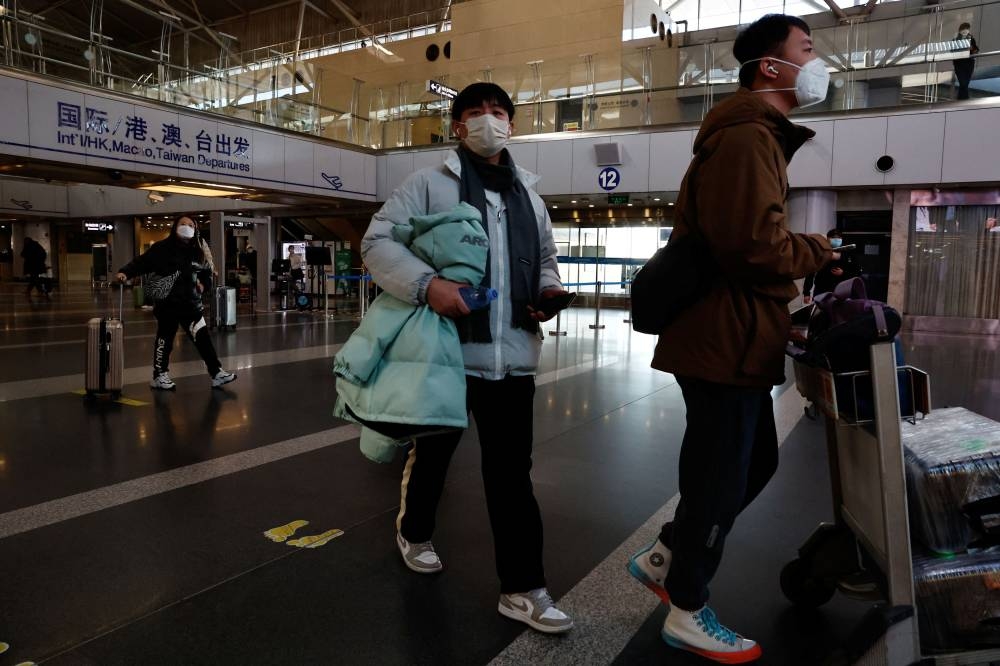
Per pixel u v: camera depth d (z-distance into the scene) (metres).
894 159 12.13
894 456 1.61
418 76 23.30
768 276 1.64
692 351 1.78
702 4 18.36
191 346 8.84
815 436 4.59
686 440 1.87
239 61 14.34
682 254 1.77
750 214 1.60
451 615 2.16
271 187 14.89
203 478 3.52
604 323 13.12
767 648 2.00
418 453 2.38
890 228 12.93
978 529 1.65
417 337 1.94
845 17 14.59
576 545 2.74
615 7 18.72
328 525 2.91
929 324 12.60
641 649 1.98
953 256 12.44
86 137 11.50
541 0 19.95
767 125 1.70
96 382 5.43
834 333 1.62
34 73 10.81
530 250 2.15
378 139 17.72
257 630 2.04
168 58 12.95
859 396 1.66
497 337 2.06
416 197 2.14
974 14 11.48
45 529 2.81
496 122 2.09
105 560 2.52
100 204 24.84
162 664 1.85
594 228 18.50
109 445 4.12
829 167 12.61
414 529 2.46
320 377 6.68
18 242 28.64
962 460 1.66
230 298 10.96
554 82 15.40
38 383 6.09
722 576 2.49
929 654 1.66
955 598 1.65
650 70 14.28
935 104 11.82
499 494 2.11
